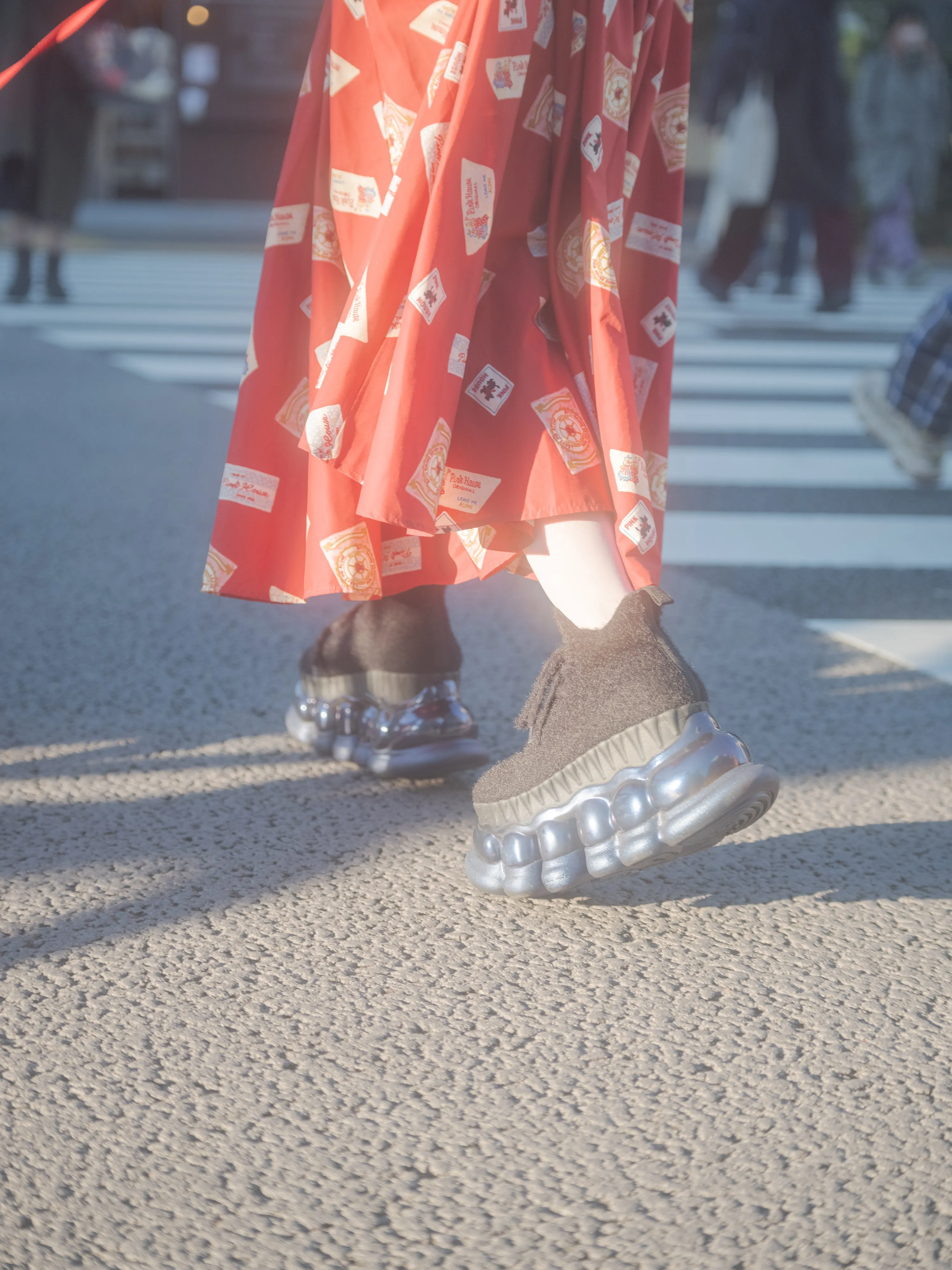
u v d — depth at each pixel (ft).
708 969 5.08
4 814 6.30
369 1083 4.34
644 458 5.50
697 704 4.94
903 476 15.06
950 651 9.18
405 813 6.46
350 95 5.45
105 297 30.68
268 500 5.77
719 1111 4.23
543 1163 3.98
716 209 37.50
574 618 5.19
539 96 5.09
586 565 5.12
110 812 6.35
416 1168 3.95
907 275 40.93
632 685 4.97
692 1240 3.68
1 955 5.07
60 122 27.84
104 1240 3.65
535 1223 3.74
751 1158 4.01
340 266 5.61
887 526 12.79
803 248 49.83
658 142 5.61
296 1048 4.53
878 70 39.83
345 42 5.42
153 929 5.29
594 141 5.03
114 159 61.26
